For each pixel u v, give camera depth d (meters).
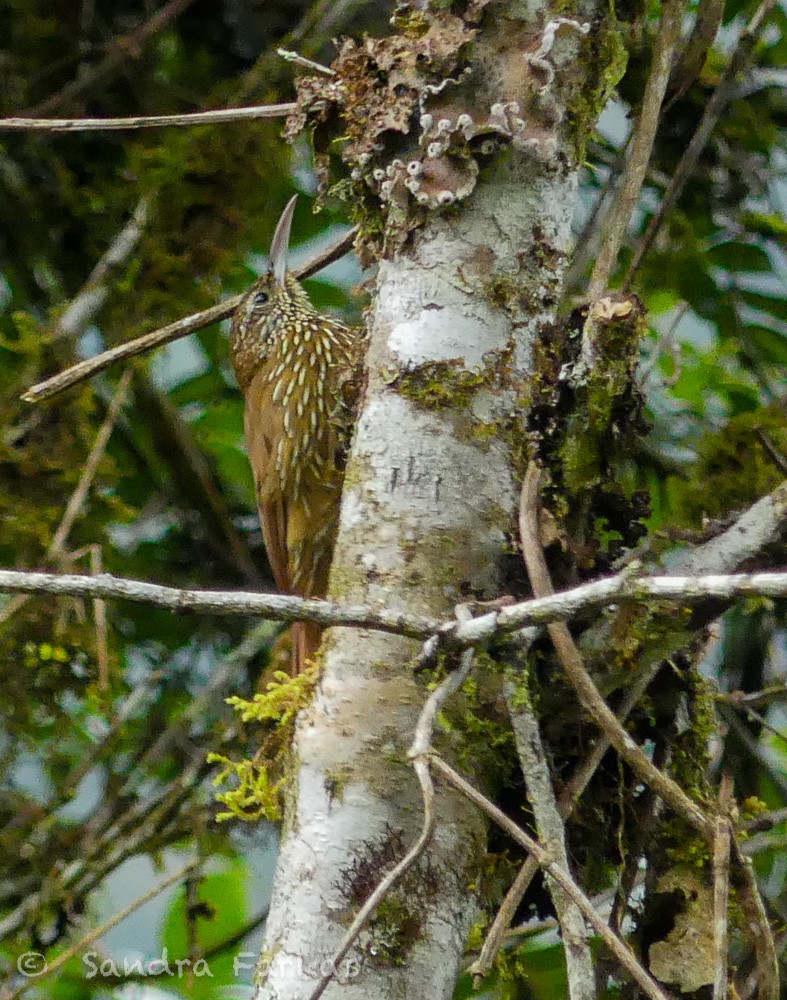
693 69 5.76
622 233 5.13
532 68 4.57
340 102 5.13
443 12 4.66
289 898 4.25
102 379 9.50
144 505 9.93
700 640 5.20
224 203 9.17
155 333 5.94
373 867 4.20
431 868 4.21
